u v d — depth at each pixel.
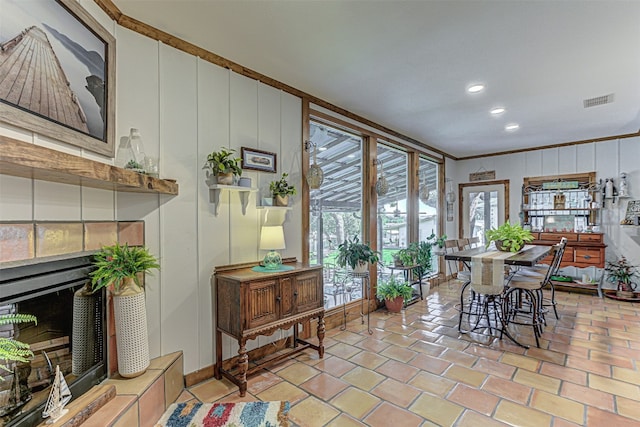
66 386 1.44
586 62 2.58
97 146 1.75
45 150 1.13
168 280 2.24
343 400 2.14
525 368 2.57
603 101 3.42
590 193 5.12
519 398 2.14
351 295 4.00
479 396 2.17
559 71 2.74
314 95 3.31
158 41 2.19
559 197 5.39
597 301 4.57
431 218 5.86
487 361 2.70
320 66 2.69
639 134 4.72
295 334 3.07
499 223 6.06
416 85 3.05
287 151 3.10
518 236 3.55
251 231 2.78
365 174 4.20
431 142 5.27
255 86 2.81
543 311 3.92
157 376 1.92
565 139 5.11
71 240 1.61
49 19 1.41
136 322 1.87
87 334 1.73
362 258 3.57
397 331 3.43
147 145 2.13
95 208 1.81
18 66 1.25
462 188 6.53
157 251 2.19
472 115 3.92
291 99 3.13
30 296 1.37
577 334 3.28
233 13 1.98
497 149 5.81
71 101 1.55
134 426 1.67
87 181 1.51
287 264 2.96
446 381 2.38
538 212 5.61
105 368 1.84
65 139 1.50
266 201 2.79
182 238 2.32
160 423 1.91
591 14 1.97
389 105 3.58
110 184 1.64
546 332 3.35
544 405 2.06
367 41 2.30
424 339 3.20
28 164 1.06
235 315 2.29
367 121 4.10
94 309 1.79
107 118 1.84
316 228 3.60
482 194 6.29
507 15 1.99
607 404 2.06
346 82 3.00
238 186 2.53
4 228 1.26
